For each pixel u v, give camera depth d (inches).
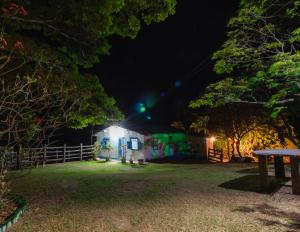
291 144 788.0
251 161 781.9
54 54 327.6
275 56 370.6
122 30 342.6
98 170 672.4
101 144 1072.2
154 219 251.8
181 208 285.9
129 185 423.2
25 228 228.8
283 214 257.3
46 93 265.3
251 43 447.5
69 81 321.1
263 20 415.8
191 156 1059.3
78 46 349.1
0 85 275.7
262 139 837.8
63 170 670.5
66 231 222.7
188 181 442.3
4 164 270.4
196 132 1077.1
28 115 281.0
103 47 352.5
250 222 237.1
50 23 311.1
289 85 401.4
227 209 278.2
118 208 290.0
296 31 351.3
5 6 253.3
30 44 301.0
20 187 419.5
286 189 359.6
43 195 358.3
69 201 323.3
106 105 374.3
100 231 223.0
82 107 337.1
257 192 349.4
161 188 391.9
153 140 957.2
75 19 306.0
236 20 426.3
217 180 442.9
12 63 290.0
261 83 461.7
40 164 796.6
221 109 862.5
